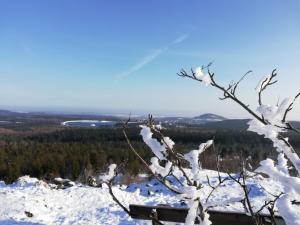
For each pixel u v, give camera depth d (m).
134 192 14.42
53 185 15.68
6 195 12.75
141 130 1.71
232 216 2.90
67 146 44.25
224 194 11.88
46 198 12.91
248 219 2.82
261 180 1.93
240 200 1.81
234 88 1.45
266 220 2.18
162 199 13.65
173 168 1.68
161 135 1.70
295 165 1.39
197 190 1.64
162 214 2.95
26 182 15.33
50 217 11.05
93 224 10.54
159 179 1.66
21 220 10.27
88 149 41.22
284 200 1.42
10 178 23.34
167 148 1.67
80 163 27.52
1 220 10.08
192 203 1.64
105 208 12.03
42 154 34.84
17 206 11.34
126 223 10.59
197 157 1.74
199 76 1.47
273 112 1.35
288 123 1.35
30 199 12.38
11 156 34.06
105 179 1.74
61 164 27.52
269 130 1.40
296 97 1.34
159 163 1.69
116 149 39.78
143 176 17.73
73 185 15.93
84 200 12.98
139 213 2.92
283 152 1.56
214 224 2.96
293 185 1.37
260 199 10.82
